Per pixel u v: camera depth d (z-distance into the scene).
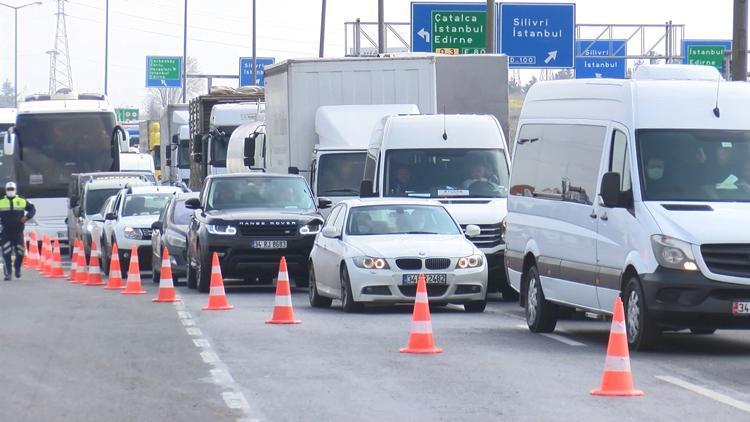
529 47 138.62
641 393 31.62
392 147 66.44
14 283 82.06
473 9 136.62
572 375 35.22
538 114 48.44
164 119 156.88
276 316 50.22
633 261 39.78
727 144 41.69
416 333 40.44
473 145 66.69
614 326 31.88
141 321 51.75
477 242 62.38
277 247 68.69
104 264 91.25
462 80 83.69
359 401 30.98
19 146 120.62
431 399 31.20
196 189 125.62
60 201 121.19
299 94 78.00
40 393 32.69
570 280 44.16
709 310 38.50
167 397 31.84
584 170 43.81
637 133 41.66
